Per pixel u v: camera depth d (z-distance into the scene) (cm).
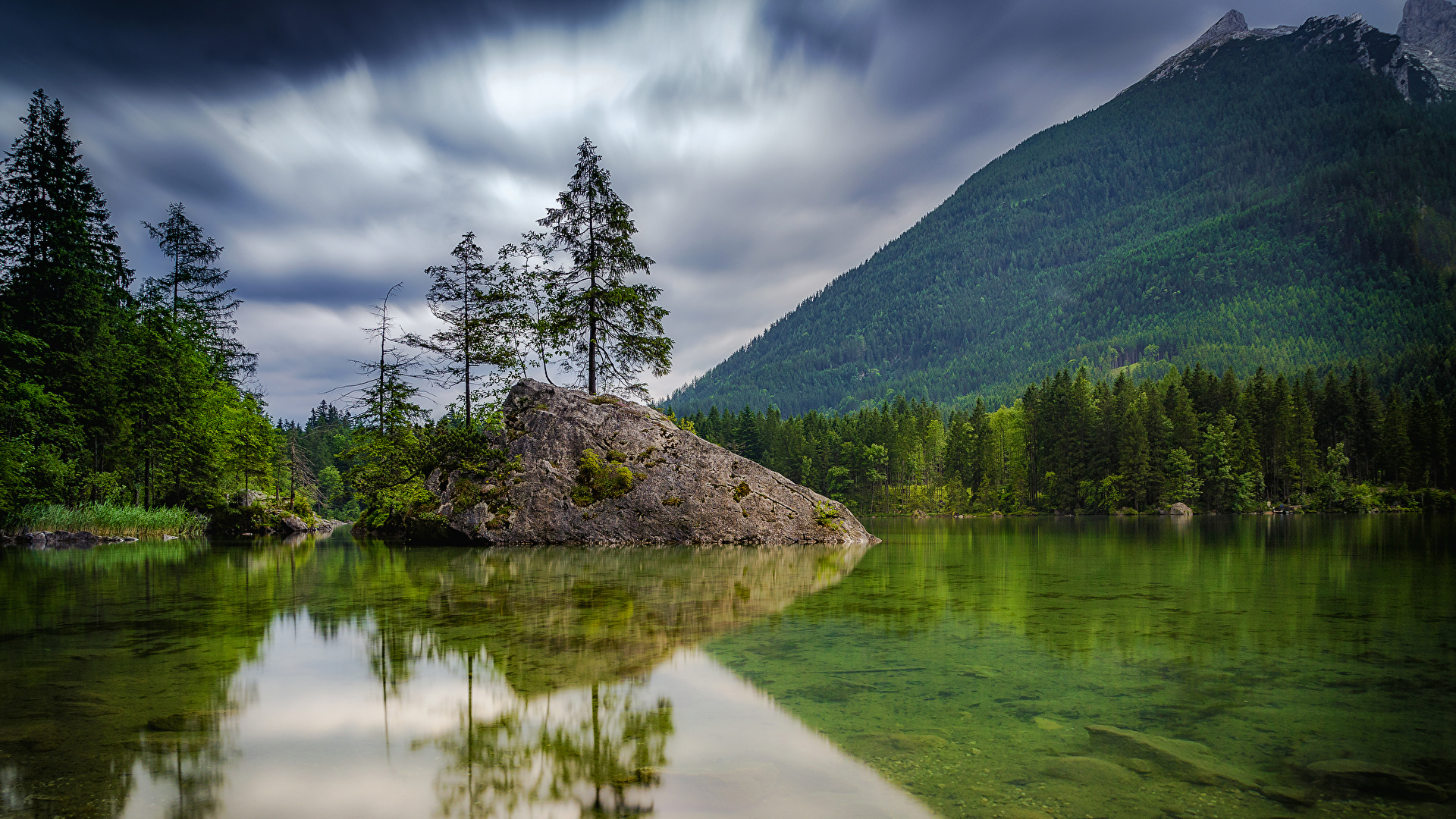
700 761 436
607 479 2572
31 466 2500
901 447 10412
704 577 1420
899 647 753
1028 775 409
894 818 354
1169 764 424
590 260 3014
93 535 2545
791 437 11138
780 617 931
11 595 1167
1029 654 718
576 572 1527
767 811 364
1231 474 7750
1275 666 664
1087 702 552
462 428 2812
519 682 618
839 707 545
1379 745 455
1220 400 8538
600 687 601
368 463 3083
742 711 537
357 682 618
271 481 4719
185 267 3647
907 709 539
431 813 363
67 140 2897
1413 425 7994
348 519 8250
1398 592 1191
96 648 748
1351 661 681
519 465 2628
